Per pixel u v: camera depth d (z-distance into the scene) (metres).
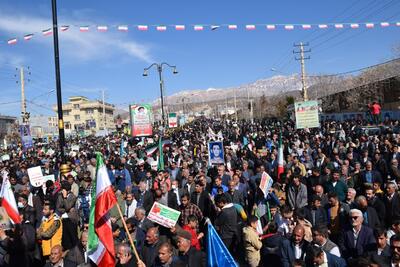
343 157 15.09
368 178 10.77
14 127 71.75
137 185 12.48
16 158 26.44
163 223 7.08
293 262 5.59
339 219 8.00
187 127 65.38
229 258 5.48
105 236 5.78
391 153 13.44
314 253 5.64
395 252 5.25
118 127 51.38
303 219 7.23
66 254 6.61
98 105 124.75
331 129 25.91
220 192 9.20
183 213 8.82
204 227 8.46
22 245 7.07
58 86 13.53
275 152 15.95
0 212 7.04
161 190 9.62
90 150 32.28
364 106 50.16
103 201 5.82
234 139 31.17
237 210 8.82
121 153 22.66
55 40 13.48
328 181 10.24
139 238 7.65
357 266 5.13
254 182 11.49
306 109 22.61
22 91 40.00
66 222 7.93
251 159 16.50
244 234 7.40
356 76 69.44
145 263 6.34
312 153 17.03
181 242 6.16
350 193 8.28
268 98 123.75
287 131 30.19
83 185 12.16
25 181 13.77
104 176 5.91
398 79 45.47
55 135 84.50
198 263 6.09
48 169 18.80
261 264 7.45
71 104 125.62
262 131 34.38
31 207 9.40
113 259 5.74
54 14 13.46
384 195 8.59
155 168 16.25
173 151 21.86
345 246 6.74
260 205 9.31
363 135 18.12
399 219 6.43
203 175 11.36
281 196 9.89
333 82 76.94
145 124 25.94
